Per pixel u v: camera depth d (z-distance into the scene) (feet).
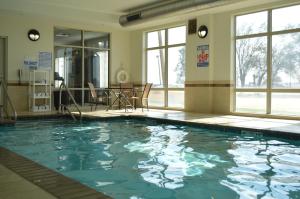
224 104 33.55
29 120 30.19
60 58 39.34
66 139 21.22
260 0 28.43
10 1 31.91
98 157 16.21
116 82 43.86
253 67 31.60
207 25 34.27
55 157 16.24
